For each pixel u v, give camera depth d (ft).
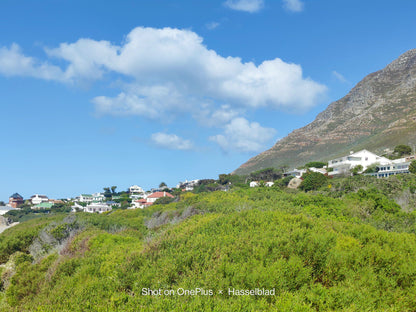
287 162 613.93
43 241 78.43
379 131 557.33
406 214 70.85
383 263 31.60
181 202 127.65
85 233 71.15
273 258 31.14
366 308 23.17
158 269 32.65
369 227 44.70
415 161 192.13
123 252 46.16
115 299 27.12
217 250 34.63
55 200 535.19
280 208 67.26
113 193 525.75
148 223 100.17
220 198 106.01
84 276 39.29
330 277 29.01
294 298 23.70
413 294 26.96
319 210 69.21
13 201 492.95
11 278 51.21
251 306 22.80
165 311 23.44
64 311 27.81
